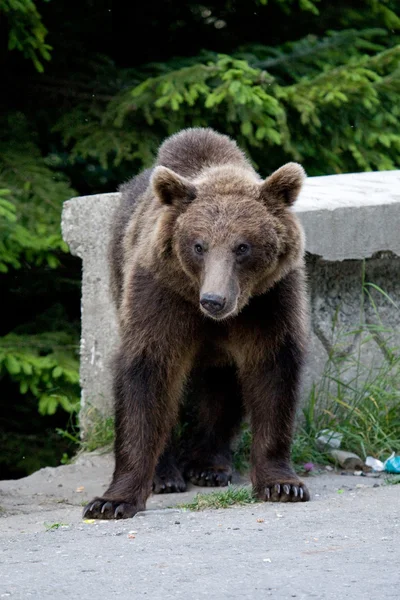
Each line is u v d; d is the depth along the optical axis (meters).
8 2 16.05
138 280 9.59
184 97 17.09
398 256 11.89
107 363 12.42
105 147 17.56
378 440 11.28
